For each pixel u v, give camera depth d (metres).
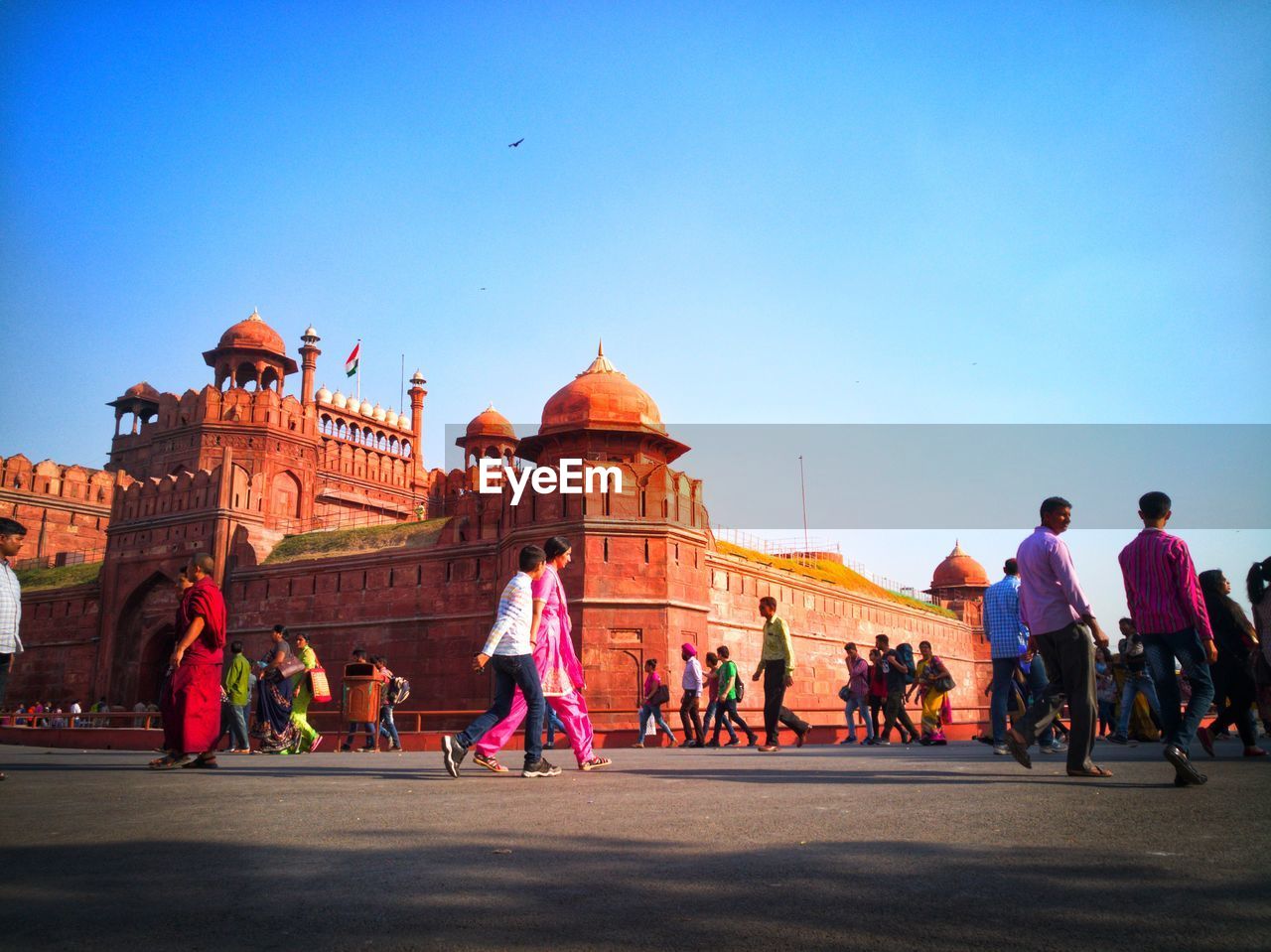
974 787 5.32
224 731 13.46
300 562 31.81
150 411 52.81
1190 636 5.50
